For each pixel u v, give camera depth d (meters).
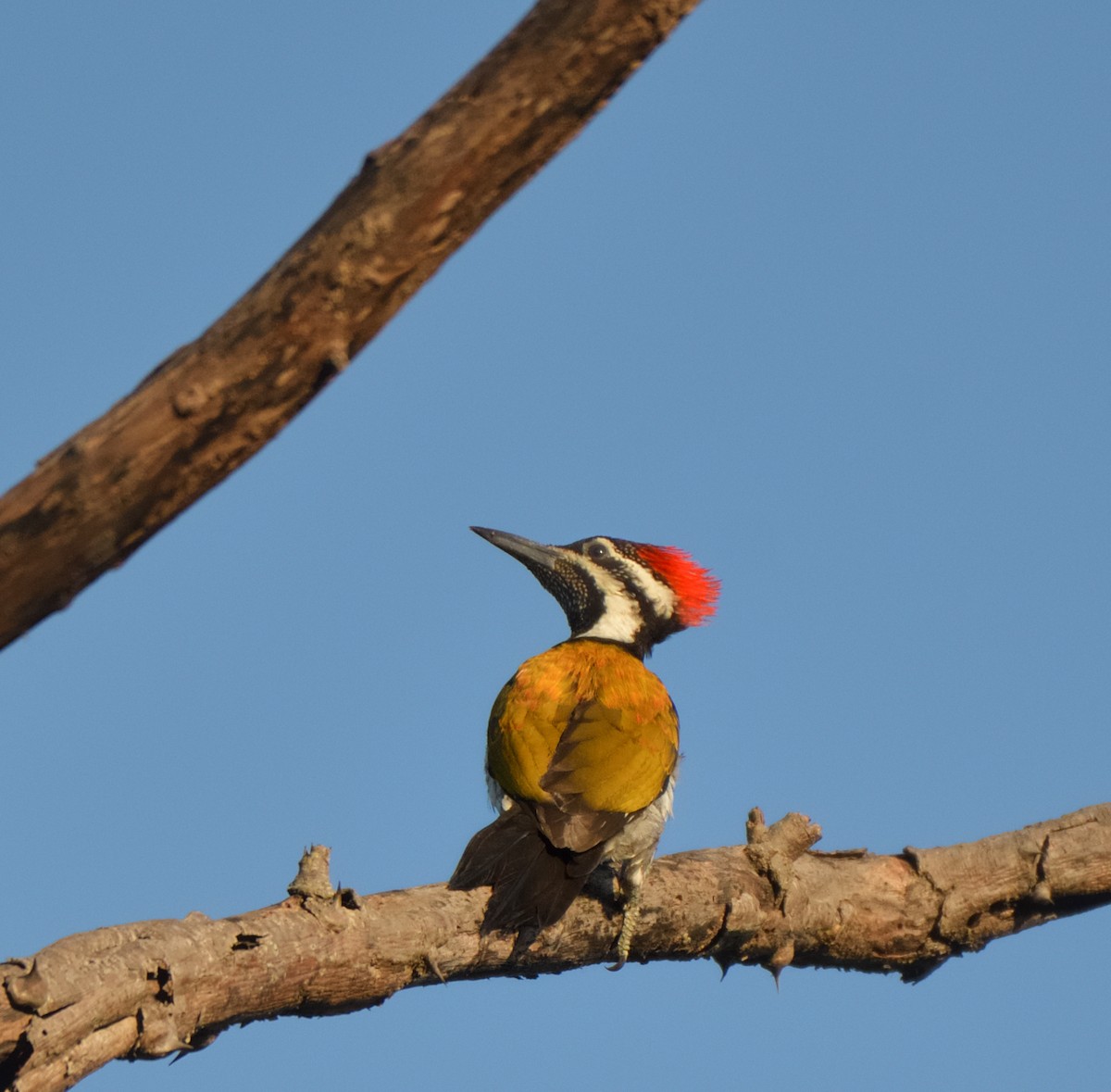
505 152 7.96
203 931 10.71
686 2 7.93
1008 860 15.23
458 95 7.92
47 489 7.61
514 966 13.16
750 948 14.41
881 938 14.91
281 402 7.94
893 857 15.31
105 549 7.88
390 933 11.79
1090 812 15.62
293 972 11.16
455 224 8.01
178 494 7.91
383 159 7.83
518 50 7.89
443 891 12.50
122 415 7.69
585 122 8.16
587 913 13.62
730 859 14.55
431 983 12.34
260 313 7.75
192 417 7.73
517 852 13.23
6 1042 9.50
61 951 9.93
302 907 11.46
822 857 15.12
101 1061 10.03
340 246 7.75
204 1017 10.66
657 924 13.82
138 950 10.26
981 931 15.26
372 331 8.03
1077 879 15.24
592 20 7.84
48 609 7.99
